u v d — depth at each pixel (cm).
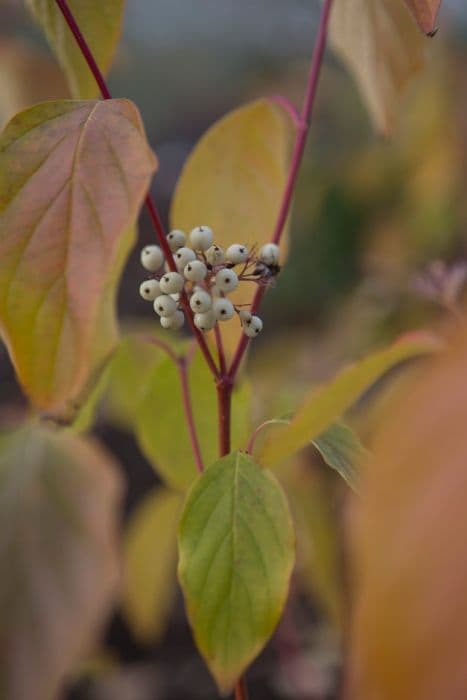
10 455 91
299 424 70
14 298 67
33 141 68
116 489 91
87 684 141
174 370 80
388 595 50
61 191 68
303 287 189
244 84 225
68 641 88
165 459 81
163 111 254
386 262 153
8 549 89
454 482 51
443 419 54
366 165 175
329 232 185
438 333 70
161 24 239
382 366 70
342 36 85
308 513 97
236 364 74
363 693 51
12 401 191
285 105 78
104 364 80
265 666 140
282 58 217
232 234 79
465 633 48
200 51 236
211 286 73
